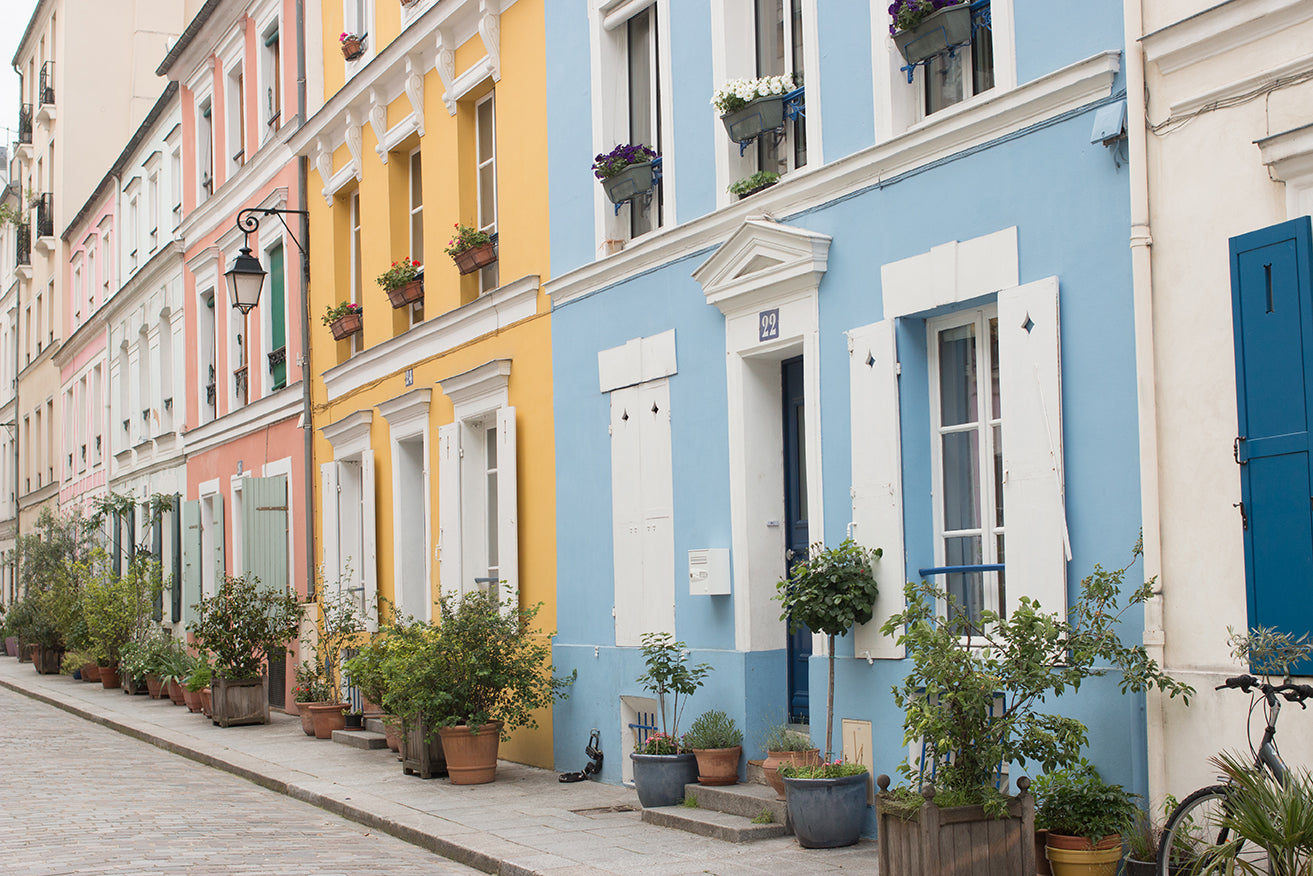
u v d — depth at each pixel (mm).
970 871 6234
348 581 16766
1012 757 6441
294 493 18578
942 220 7863
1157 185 6539
